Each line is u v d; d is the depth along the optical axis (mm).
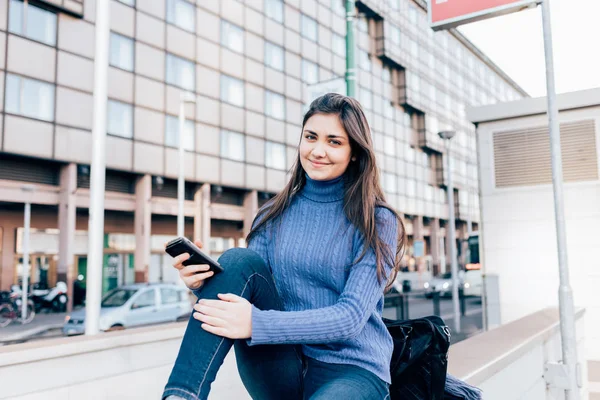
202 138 25109
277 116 29250
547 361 4242
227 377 4121
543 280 8562
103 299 13141
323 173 1562
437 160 47250
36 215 22078
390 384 1604
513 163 8906
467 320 14930
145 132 22797
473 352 3072
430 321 1698
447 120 49000
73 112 20328
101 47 6645
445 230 47438
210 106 25562
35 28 19344
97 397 3910
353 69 8062
